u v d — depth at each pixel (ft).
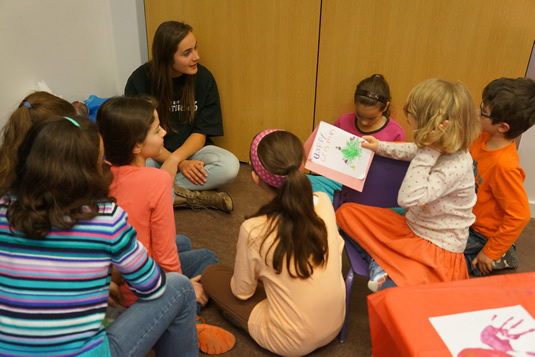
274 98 7.91
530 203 7.03
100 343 3.07
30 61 6.39
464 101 3.98
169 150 7.65
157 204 4.09
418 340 2.63
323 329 4.15
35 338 2.86
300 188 3.58
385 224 4.70
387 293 3.03
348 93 7.51
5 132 3.75
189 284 3.78
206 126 7.67
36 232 2.76
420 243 4.46
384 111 6.55
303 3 7.02
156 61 6.89
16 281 2.85
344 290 4.35
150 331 3.44
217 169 7.25
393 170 4.96
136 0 7.79
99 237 2.91
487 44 6.59
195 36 7.71
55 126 2.78
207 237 6.58
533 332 2.68
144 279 3.24
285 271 3.91
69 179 2.77
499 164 5.11
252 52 7.61
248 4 7.25
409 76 7.11
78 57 7.41
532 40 6.41
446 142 4.01
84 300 2.95
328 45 7.22
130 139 4.14
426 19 6.64
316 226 3.78
